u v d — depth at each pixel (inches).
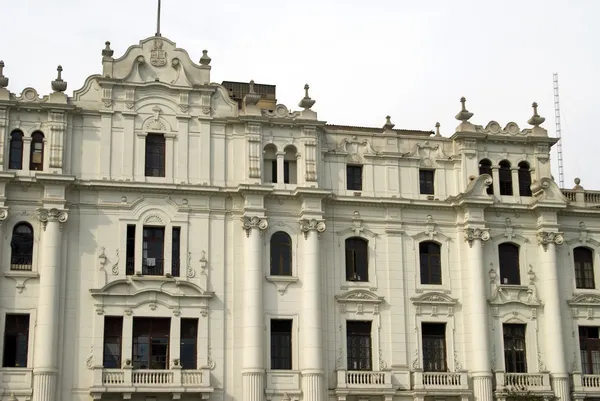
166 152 2278.5
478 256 2377.0
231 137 2326.5
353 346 2290.8
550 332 2384.4
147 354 2162.9
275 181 2331.4
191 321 2204.7
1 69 2255.2
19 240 2160.4
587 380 2381.9
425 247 2400.3
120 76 2292.1
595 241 2517.2
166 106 2304.4
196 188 2252.7
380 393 2223.2
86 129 2247.8
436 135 2501.2
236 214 2279.8
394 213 2388.0
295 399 2188.7
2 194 2151.8
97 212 2204.7
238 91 2615.7
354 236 2349.9
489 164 2492.6
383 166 2421.3
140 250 2206.0
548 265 2426.2
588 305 2453.2
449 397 2278.5
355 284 2316.7
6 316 2111.2
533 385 2331.4
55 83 2234.3
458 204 2397.9
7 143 2193.7
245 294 2219.5
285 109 2354.8
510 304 2390.5
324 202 2329.0
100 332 2133.4
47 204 2154.3
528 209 2455.7
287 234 2300.7
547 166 2524.6
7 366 2089.1
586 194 2573.8
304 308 2242.9
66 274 2155.5
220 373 2178.9
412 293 2346.2
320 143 2381.9
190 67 2346.2
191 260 2228.1
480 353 2310.5
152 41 2336.4
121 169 2241.6
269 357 2208.4
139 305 2169.0
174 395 2100.1
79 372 2107.5
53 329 2091.5
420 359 2301.9
